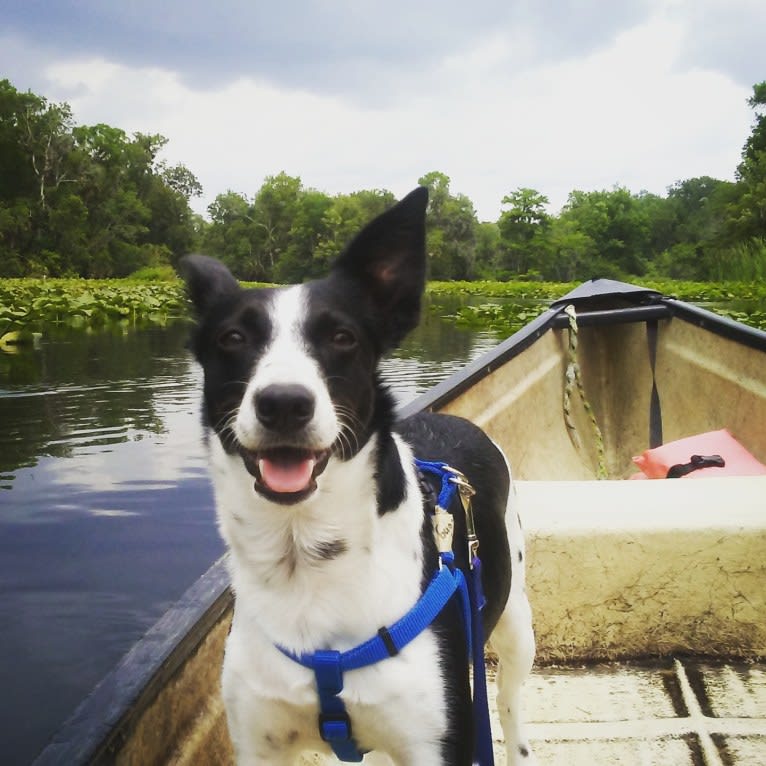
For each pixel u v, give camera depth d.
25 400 8.80
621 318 6.14
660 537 3.08
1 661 3.76
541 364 5.95
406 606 1.89
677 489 3.42
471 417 4.64
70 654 3.78
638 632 3.16
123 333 16.56
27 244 58.78
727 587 3.10
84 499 5.66
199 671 2.29
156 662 2.04
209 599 2.41
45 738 3.24
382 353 2.15
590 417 6.06
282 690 1.88
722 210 57.38
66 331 16.95
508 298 35.97
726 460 4.45
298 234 85.31
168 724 2.08
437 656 1.89
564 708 2.91
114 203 64.19
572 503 3.28
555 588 3.12
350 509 1.87
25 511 5.45
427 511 2.09
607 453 6.58
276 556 1.87
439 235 80.06
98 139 64.69
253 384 1.83
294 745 2.01
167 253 70.19
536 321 6.08
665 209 101.19
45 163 59.44
